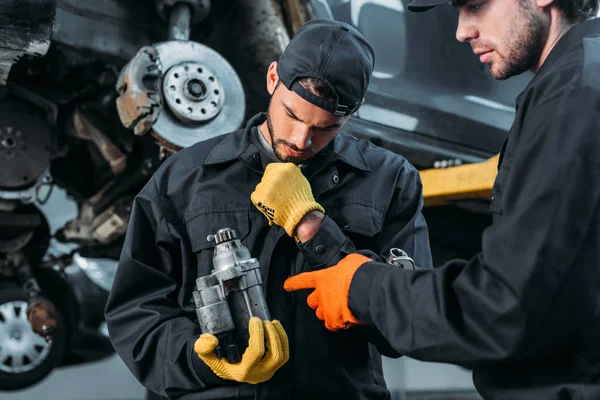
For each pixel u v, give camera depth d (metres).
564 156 1.11
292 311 1.46
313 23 1.44
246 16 3.15
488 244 1.14
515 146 1.23
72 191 3.65
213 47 3.23
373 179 1.54
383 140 3.34
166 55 2.71
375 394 1.50
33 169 3.12
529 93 1.22
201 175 1.52
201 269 1.45
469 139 3.61
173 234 1.48
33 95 3.10
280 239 1.48
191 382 1.38
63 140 3.39
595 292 1.12
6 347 3.46
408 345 1.18
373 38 3.41
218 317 1.33
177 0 2.90
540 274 1.08
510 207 1.14
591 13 1.27
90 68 3.10
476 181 3.18
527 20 1.27
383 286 1.23
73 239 3.80
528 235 1.10
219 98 2.73
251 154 1.50
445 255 3.95
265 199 1.36
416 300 1.18
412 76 3.50
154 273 1.48
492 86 3.75
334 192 1.51
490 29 1.31
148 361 1.43
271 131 1.45
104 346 4.45
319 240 1.36
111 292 1.49
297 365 1.44
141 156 3.31
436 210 3.85
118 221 3.56
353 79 1.35
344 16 3.33
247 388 1.40
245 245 1.46
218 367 1.33
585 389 1.12
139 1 2.95
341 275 1.29
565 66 1.18
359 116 3.30
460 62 3.65
